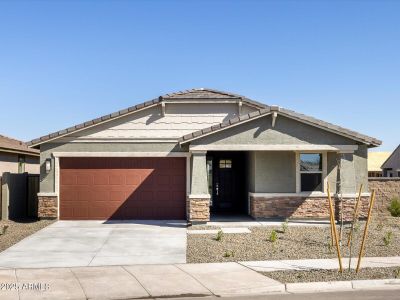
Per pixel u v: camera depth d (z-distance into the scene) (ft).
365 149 63.87
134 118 67.36
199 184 60.18
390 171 151.94
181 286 32.91
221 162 77.20
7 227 56.90
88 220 66.08
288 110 59.62
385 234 54.08
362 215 62.39
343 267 38.42
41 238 52.31
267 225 60.29
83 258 42.22
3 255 43.52
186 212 66.44
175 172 67.15
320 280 34.17
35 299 29.63
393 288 33.22
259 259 41.57
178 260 41.32
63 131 65.67
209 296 30.91
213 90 70.85
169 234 54.39
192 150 59.93
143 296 30.66
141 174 66.95
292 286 32.83
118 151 66.64
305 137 60.64
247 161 71.51
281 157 65.51
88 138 66.44
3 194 67.82
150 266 39.06
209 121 68.39
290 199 65.26
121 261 41.04
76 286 32.76
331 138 60.70
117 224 62.39
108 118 66.18
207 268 38.27
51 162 66.13
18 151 85.81
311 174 65.87
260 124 60.44
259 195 65.05
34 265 39.52
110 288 32.32
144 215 66.69
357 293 31.73
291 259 41.50
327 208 65.16
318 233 54.34
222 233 53.16
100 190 66.64
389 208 72.64
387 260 41.09
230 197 76.95
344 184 61.05
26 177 75.00
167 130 67.62
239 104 67.92
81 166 66.64
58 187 66.08
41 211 65.67
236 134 60.23
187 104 68.18
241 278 34.88
